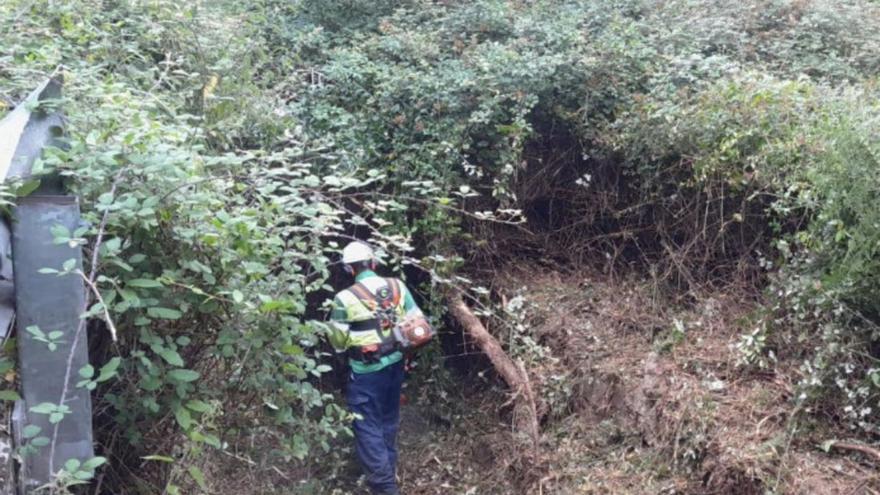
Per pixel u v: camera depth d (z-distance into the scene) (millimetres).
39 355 2828
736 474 4598
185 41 6074
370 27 7891
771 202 5734
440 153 6570
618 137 6539
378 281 5785
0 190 2695
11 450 2740
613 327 6246
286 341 3510
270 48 7590
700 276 6227
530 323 6445
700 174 5977
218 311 3402
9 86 4023
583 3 7914
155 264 3293
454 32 7551
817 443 4617
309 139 6484
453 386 6828
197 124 5520
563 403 5910
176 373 3119
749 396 5043
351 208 6438
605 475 5285
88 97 3861
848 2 8258
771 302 5324
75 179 3119
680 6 7973
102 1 6020
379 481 5707
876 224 4473
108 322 2629
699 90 6438
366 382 5723
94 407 3289
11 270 2836
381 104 6703
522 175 7051
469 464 6207
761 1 8023
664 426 5215
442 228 6531
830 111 5570
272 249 3512
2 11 5082
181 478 3510
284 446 3824
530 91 6691
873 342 4734
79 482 2686
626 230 6848
